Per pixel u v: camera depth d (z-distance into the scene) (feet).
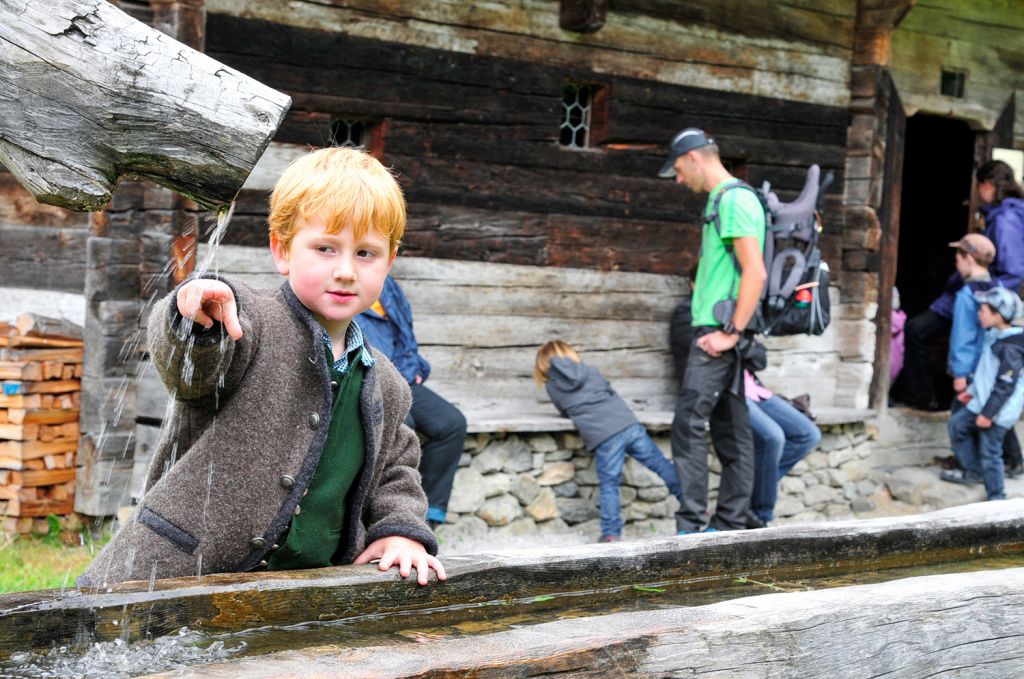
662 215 22.54
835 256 25.52
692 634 6.88
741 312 17.62
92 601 6.27
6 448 17.99
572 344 21.61
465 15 19.84
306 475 7.29
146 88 6.36
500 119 20.36
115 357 17.94
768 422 20.49
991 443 23.88
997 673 8.39
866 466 25.79
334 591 7.18
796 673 7.27
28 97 6.25
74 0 6.32
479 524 19.90
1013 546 11.56
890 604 7.86
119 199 17.81
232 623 6.77
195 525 7.16
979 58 27.73
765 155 23.89
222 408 7.21
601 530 20.04
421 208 19.67
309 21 18.26
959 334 24.93
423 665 5.82
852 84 25.31
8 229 19.22
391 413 8.04
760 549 9.82
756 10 23.49
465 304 20.29
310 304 7.30
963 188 34.17
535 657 6.20
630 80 21.88
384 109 19.10
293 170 7.32
